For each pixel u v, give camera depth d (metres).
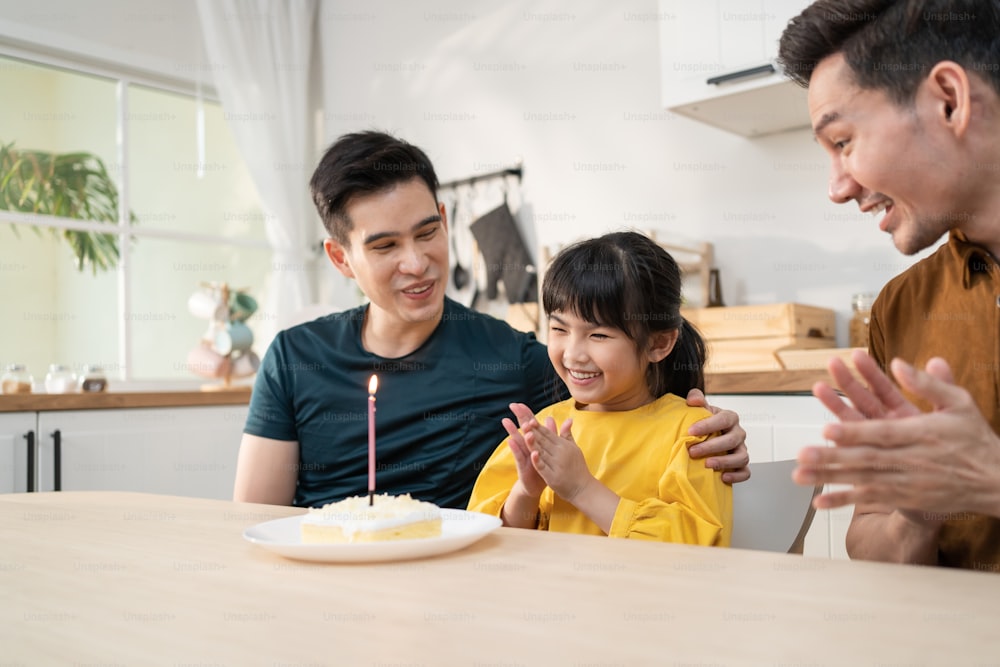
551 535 0.81
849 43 0.82
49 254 2.98
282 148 3.51
